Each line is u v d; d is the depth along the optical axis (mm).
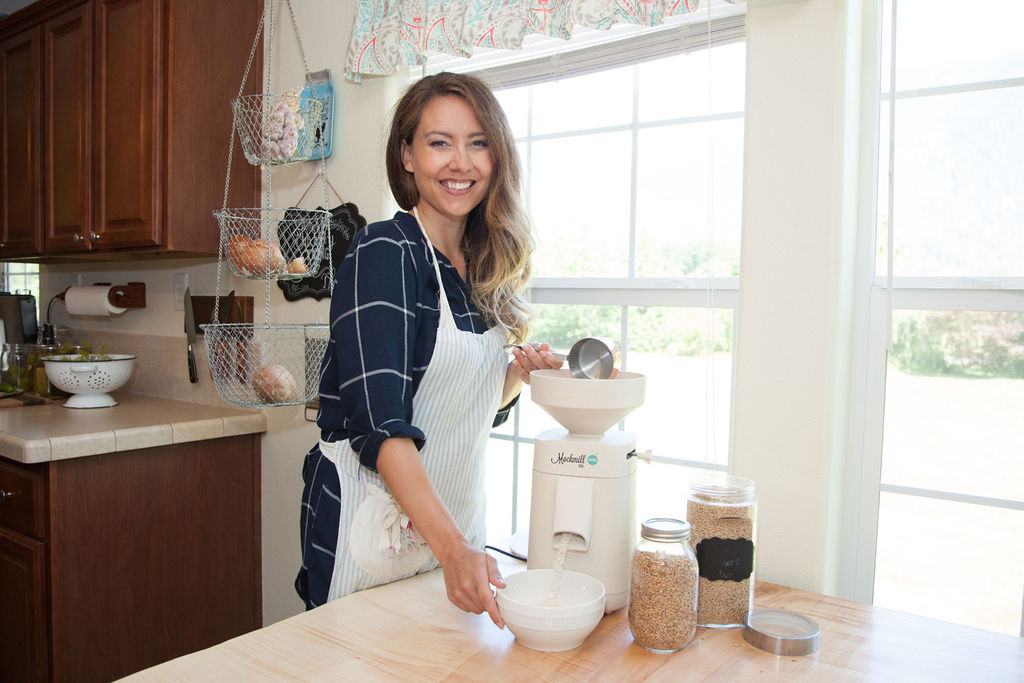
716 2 1394
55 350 2447
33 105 2281
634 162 1651
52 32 2203
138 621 1845
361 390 962
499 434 1835
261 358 1915
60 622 1686
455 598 867
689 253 1594
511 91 1837
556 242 1785
